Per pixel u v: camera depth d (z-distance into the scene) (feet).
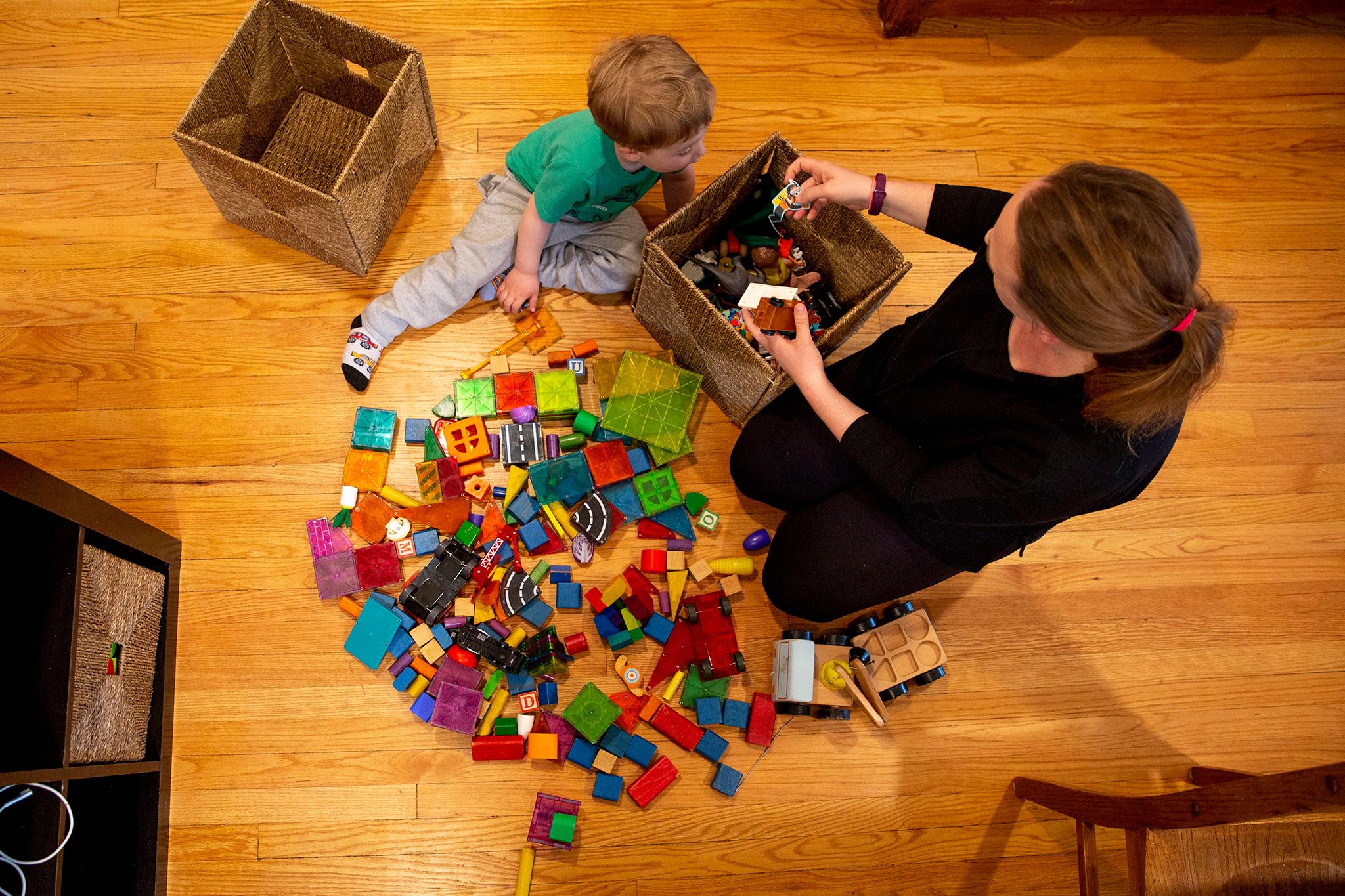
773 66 6.28
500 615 5.17
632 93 4.08
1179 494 5.76
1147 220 2.55
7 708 3.93
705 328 4.89
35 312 5.42
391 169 5.26
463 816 4.94
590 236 5.50
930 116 6.31
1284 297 6.18
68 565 4.06
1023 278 2.77
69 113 5.76
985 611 5.49
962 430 3.83
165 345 5.44
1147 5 6.55
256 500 5.26
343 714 5.00
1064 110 6.43
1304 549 5.75
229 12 6.01
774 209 5.04
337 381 5.48
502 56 6.10
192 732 4.92
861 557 4.58
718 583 5.39
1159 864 4.05
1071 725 5.37
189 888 4.76
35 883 3.81
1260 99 6.58
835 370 4.92
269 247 5.65
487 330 5.63
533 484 5.27
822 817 5.11
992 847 5.16
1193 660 5.53
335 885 4.82
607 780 4.91
